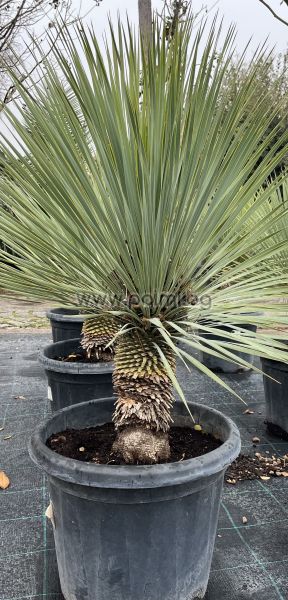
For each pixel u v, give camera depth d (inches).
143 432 49.1
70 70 37.5
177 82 35.9
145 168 37.4
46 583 56.5
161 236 40.5
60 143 39.6
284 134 43.1
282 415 96.2
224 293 48.6
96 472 43.1
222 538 64.7
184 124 38.9
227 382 134.7
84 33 37.9
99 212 40.8
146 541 46.1
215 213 43.1
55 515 50.2
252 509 71.6
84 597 49.6
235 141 41.4
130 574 47.1
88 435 58.9
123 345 49.2
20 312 271.0
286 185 82.2
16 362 160.6
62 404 94.7
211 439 58.3
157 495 44.3
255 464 85.0
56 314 137.5
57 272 45.4
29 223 46.8
